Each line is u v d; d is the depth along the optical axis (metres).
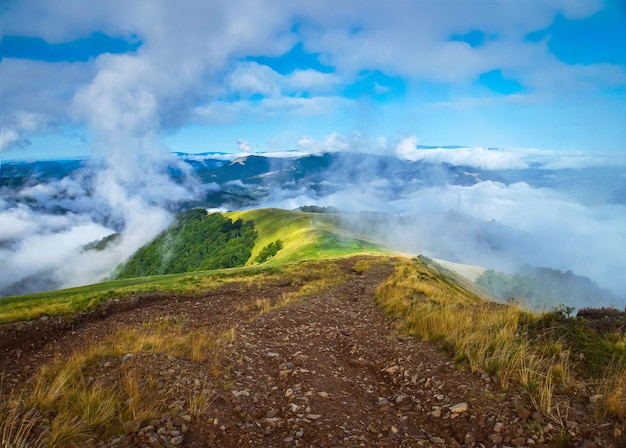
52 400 6.20
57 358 11.06
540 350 7.98
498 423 5.70
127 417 5.75
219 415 6.03
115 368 7.51
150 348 9.12
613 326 8.79
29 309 19.17
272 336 12.01
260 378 7.92
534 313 10.38
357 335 11.70
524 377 6.68
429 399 6.84
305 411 6.33
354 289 27.39
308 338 11.66
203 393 6.47
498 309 12.19
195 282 31.62
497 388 6.68
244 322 15.23
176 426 5.58
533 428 5.51
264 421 6.04
